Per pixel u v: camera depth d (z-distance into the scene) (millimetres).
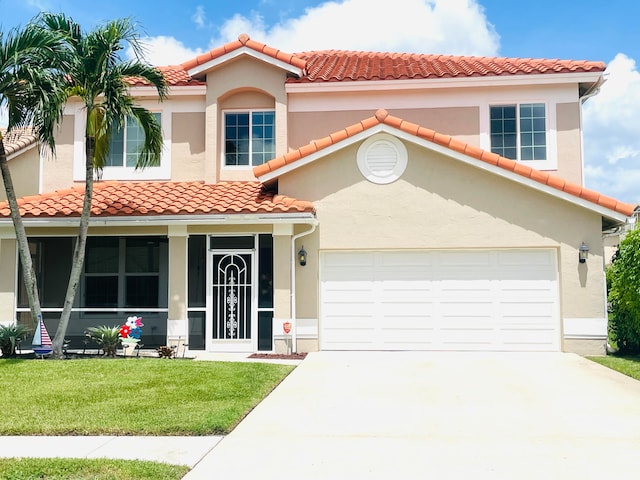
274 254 15703
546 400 9969
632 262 14328
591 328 15211
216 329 15992
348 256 16094
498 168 15312
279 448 7414
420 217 15805
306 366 13438
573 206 15398
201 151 18781
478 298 15750
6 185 14250
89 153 14609
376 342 15875
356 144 16078
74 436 7957
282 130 18266
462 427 8375
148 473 6316
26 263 14227
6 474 6266
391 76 18078
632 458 6941
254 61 18438
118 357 14773
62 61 13570
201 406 9234
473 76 17797
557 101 17938
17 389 10344
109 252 17797
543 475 6387
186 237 16062
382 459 6977
